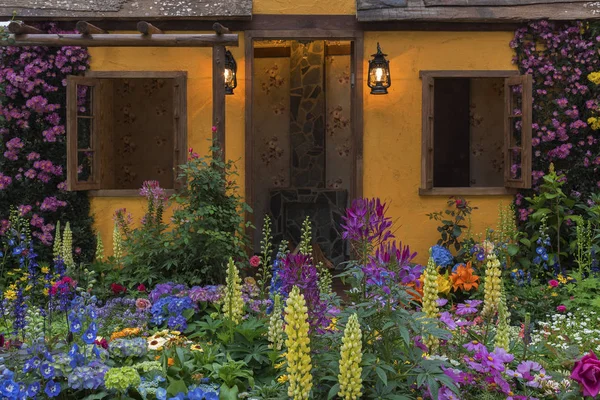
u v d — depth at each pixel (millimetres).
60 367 3734
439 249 7914
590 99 8500
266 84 11648
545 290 6930
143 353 4266
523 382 3826
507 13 8398
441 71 8492
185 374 4133
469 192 8555
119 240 7324
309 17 8461
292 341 3314
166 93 11430
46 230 8312
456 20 8367
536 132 8547
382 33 8508
